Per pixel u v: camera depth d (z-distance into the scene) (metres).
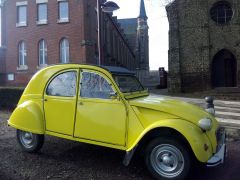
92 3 25.97
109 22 35.78
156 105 5.69
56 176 5.63
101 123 6.03
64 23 24.69
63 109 6.48
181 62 24.38
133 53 70.69
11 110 14.29
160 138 5.52
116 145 5.89
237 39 23.62
